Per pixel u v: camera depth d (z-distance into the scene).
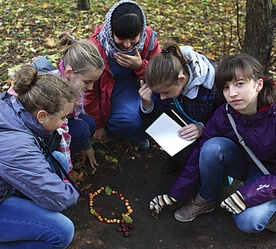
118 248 2.28
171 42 2.31
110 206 2.58
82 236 2.34
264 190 2.05
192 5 6.36
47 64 2.48
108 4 6.24
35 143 1.81
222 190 2.70
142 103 2.64
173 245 2.31
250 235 2.37
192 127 2.47
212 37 5.09
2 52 4.39
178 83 2.25
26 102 1.78
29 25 5.21
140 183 2.78
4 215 1.87
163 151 3.08
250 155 2.24
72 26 5.25
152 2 6.47
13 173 1.71
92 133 2.80
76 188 2.03
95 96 2.79
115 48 2.56
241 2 6.37
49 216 1.90
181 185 2.39
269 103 2.03
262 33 3.05
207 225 2.45
